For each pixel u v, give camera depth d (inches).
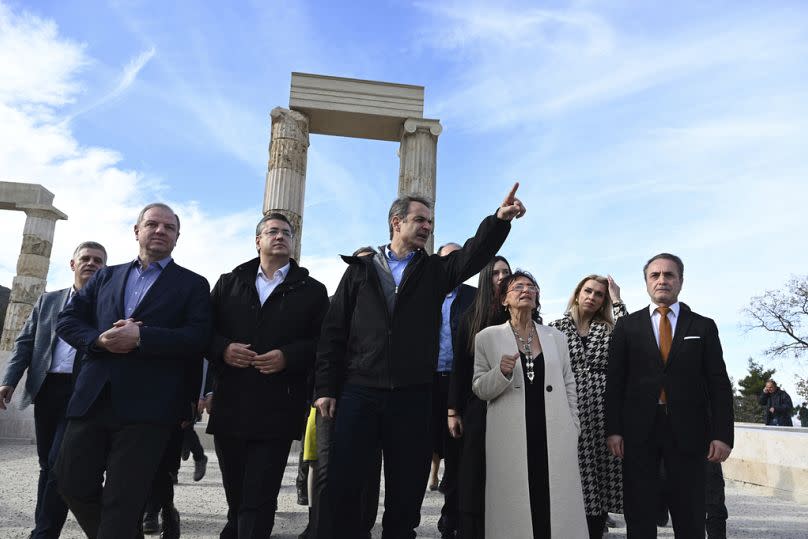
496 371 131.8
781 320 1190.3
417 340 125.1
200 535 172.9
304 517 202.5
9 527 172.1
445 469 171.2
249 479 130.4
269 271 150.8
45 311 167.6
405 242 136.6
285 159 552.7
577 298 179.8
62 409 159.9
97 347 125.3
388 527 121.4
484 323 151.6
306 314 145.1
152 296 135.9
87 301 139.8
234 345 136.0
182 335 130.4
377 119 586.6
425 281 130.8
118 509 117.0
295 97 569.0
